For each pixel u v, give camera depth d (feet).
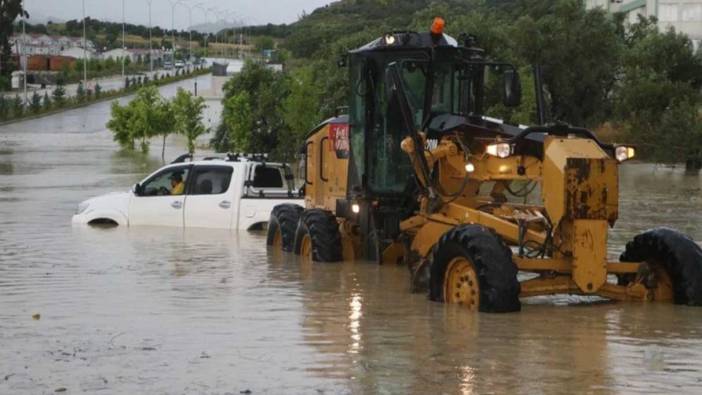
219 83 403.34
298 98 175.42
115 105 231.09
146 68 638.94
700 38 287.28
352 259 61.98
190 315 43.98
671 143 181.68
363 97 58.90
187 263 62.69
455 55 57.41
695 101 215.31
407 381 31.83
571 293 44.29
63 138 275.18
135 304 47.14
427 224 51.65
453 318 42.34
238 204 84.33
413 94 57.31
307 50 422.00
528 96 153.99
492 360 34.73
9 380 32.12
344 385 31.37
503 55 179.83
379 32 181.88
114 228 85.87
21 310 45.55
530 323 41.39
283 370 33.37
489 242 43.45
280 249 69.62
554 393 30.32
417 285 49.65
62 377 32.50
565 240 44.42
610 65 221.05
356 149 60.18
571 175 43.50
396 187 58.39
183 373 32.99
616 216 44.34
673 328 40.47
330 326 41.11
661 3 288.92
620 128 219.41
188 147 221.05
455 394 30.25
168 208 86.53
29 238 78.02
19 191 127.03
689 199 117.60
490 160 48.75
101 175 156.46
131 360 34.88
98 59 651.25
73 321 42.63
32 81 529.86
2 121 336.49
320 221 61.82
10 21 519.60
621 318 42.50
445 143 50.72
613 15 280.51
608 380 31.89
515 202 56.08
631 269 46.03
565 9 220.02
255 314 44.14
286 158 184.96
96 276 57.21
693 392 30.40
